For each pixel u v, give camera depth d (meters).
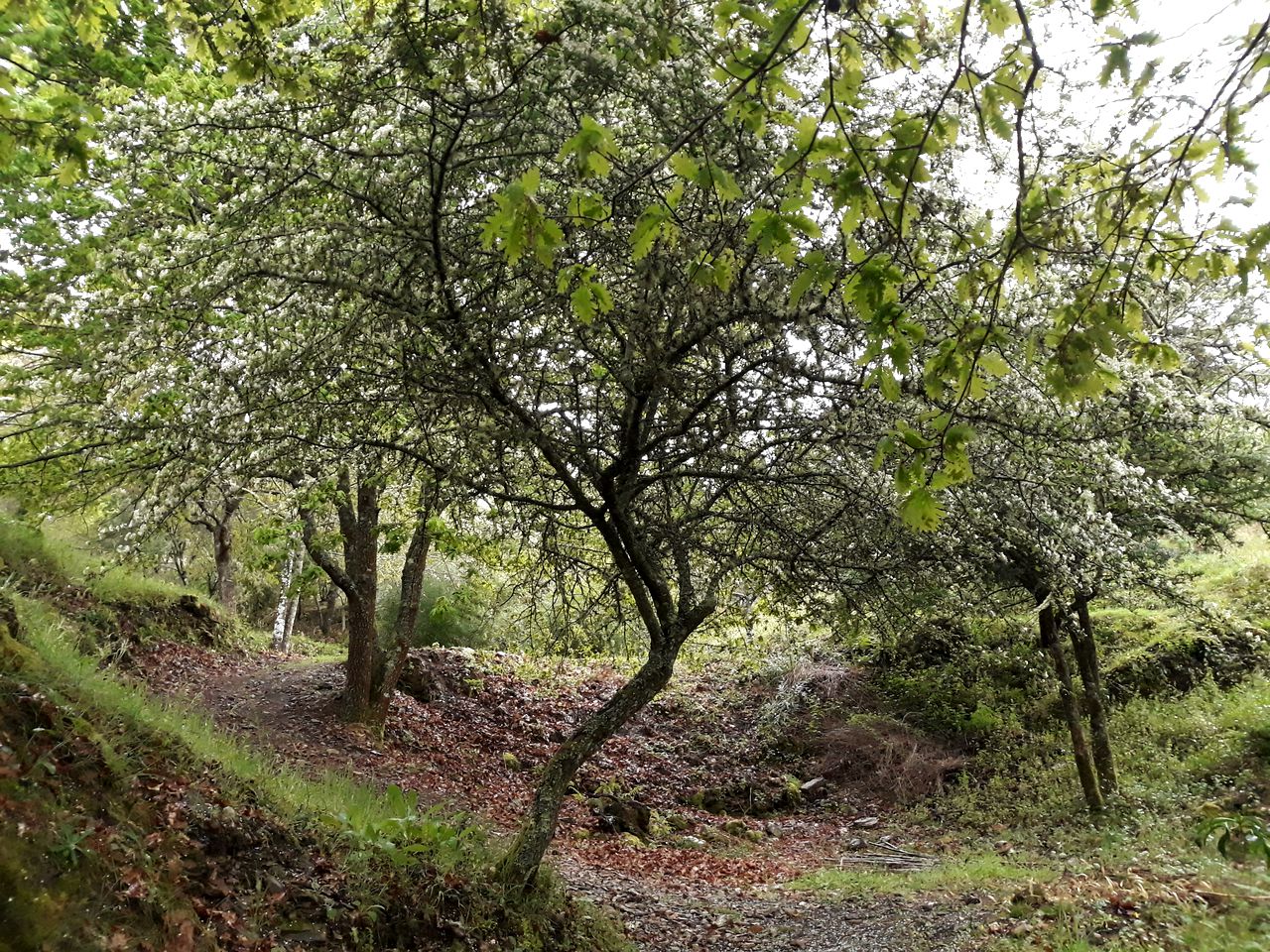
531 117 4.64
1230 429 8.21
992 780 12.66
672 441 6.56
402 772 11.20
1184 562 13.62
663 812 13.42
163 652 12.31
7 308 8.64
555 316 5.21
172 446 5.52
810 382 5.40
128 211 6.95
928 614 8.38
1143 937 4.88
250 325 5.38
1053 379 2.41
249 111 5.08
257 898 4.09
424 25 3.71
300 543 12.96
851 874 9.51
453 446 6.09
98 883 3.36
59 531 11.32
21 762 3.59
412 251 5.04
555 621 8.49
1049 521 6.06
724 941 6.86
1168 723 11.57
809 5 1.96
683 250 4.16
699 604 6.62
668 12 3.56
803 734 16.05
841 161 2.26
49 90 4.95
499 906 5.23
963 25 2.04
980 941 5.80
